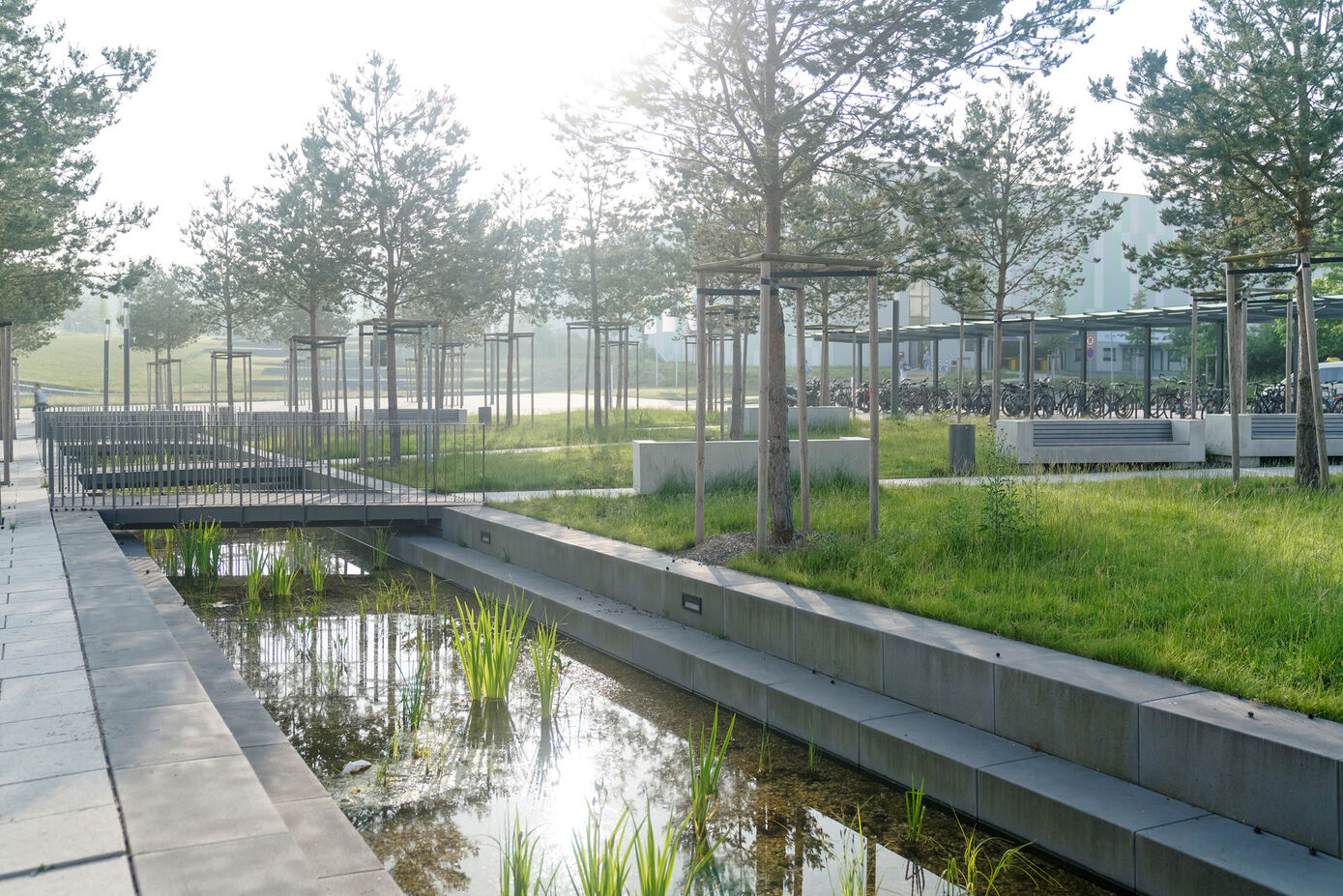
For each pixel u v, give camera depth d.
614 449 22.25
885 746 6.43
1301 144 13.82
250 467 20.31
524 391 79.50
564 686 8.80
